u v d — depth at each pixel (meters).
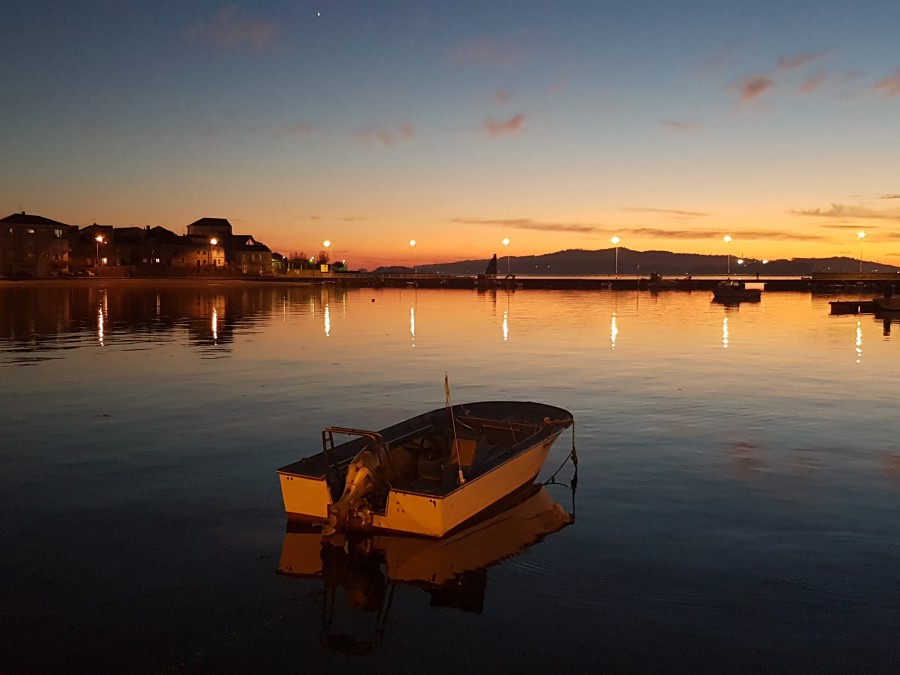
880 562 9.23
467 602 8.33
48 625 7.73
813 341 35.12
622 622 7.82
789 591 8.47
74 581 8.77
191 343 33.66
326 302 69.94
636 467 13.52
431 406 19.06
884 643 7.34
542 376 24.06
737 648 7.27
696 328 42.44
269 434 15.94
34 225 111.31
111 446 14.90
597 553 9.64
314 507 10.27
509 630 7.70
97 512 11.09
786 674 6.83
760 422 17.12
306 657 7.21
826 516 10.87
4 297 68.50
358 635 7.61
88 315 50.03
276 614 8.05
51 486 12.32
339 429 10.79
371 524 9.90
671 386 22.08
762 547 9.75
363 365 26.62
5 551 9.62
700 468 13.41
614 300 77.06
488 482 10.62
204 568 9.17
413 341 34.94
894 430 16.30
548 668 6.97
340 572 9.11
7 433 15.96
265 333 38.66
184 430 16.30
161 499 11.68
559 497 11.91
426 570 9.16
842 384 22.48
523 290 105.69
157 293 80.94
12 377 23.59
